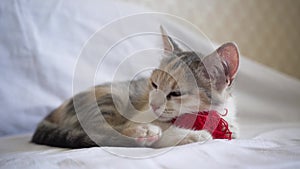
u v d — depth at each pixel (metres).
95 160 0.47
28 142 0.69
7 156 0.53
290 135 0.65
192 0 1.11
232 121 0.61
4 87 0.83
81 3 0.94
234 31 1.18
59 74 0.87
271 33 1.25
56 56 0.88
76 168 0.46
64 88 0.86
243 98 1.01
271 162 0.46
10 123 0.82
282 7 1.26
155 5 1.06
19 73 0.85
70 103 0.67
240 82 1.03
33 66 0.86
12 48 0.85
